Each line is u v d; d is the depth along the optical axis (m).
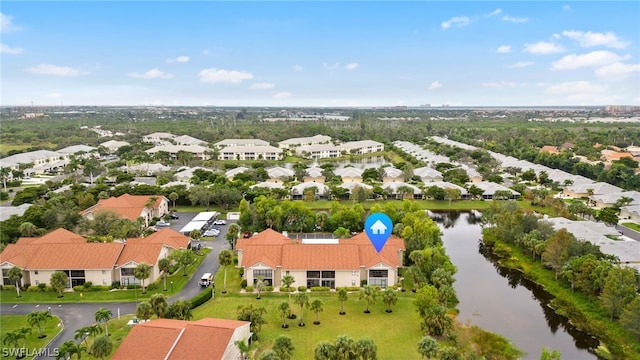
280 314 87.06
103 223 135.25
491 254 131.50
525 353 79.56
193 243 134.38
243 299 98.62
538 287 109.06
